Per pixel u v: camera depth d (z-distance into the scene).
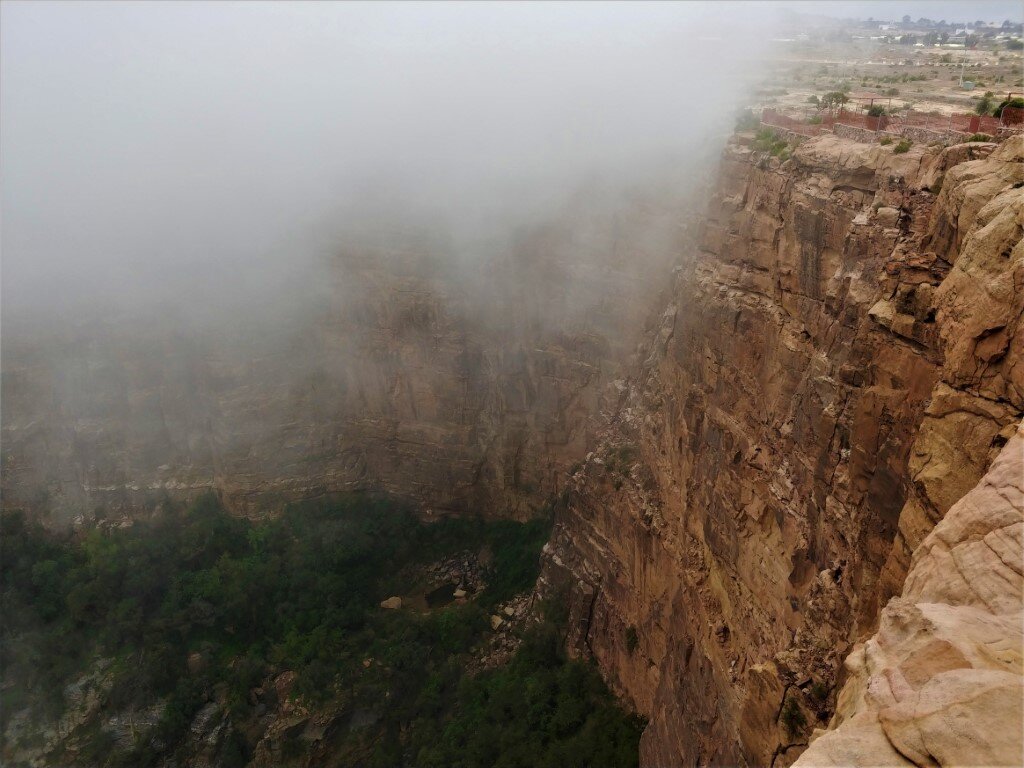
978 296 16.19
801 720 22.84
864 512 21.91
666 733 40.00
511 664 57.50
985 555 11.73
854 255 25.98
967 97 46.81
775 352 31.97
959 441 16.03
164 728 56.97
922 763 9.17
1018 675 9.34
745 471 33.50
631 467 51.47
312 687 58.25
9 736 59.41
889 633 11.73
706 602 37.00
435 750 52.09
